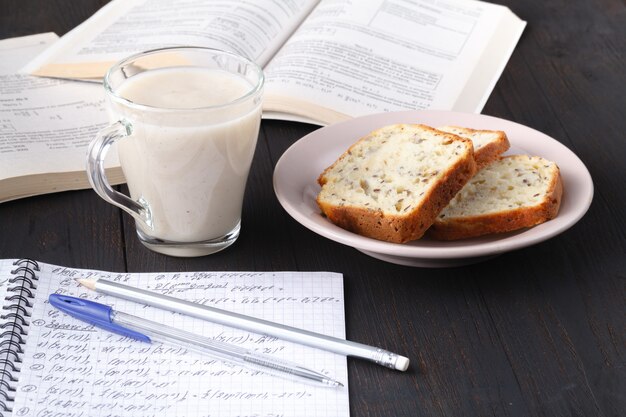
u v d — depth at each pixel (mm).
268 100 759
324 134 684
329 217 621
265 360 546
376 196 619
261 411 526
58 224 653
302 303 591
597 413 530
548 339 571
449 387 542
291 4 889
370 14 866
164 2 897
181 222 612
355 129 691
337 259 627
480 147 652
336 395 535
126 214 666
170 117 569
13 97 771
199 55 631
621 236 646
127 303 587
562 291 604
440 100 777
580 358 560
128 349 560
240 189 620
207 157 585
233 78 626
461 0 906
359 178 640
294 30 872
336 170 651
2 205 670
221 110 576
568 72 845
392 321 583
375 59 812
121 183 691
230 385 540
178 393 535
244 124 592
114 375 543
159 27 851
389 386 542
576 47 885
